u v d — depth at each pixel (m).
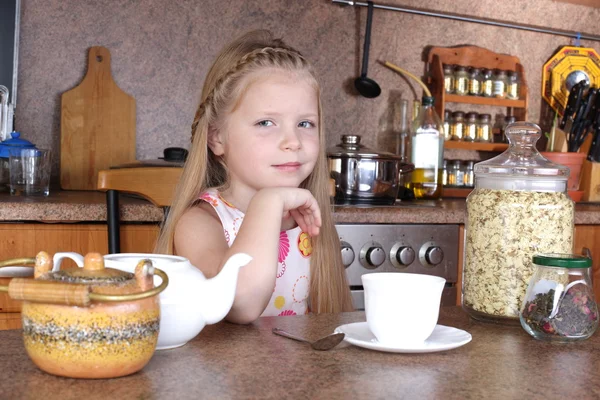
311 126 1.30
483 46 2.87
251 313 0.91
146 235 1.84
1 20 2.22
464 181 2.75
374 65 2.71
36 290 0.62
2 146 2.04
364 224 1.99
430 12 2.74
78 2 2.34
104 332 0.63
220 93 1.31
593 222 2.23
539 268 0.88
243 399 0.60
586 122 2.64
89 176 2.34
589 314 0.85
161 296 0.73
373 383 0.65
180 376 0.66
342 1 2.60
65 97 2.31
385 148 2.73
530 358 0.77
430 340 0.81
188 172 1.35
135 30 2.40
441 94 2.70
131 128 2.39
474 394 0.63
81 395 0.60
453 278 2.11
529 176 0.98
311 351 0.76
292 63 1.29
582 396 0.64
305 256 1.42
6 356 0.71
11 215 1.71
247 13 2.52
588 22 3.04
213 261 1.11
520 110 2.90
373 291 0.79
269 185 1.27
